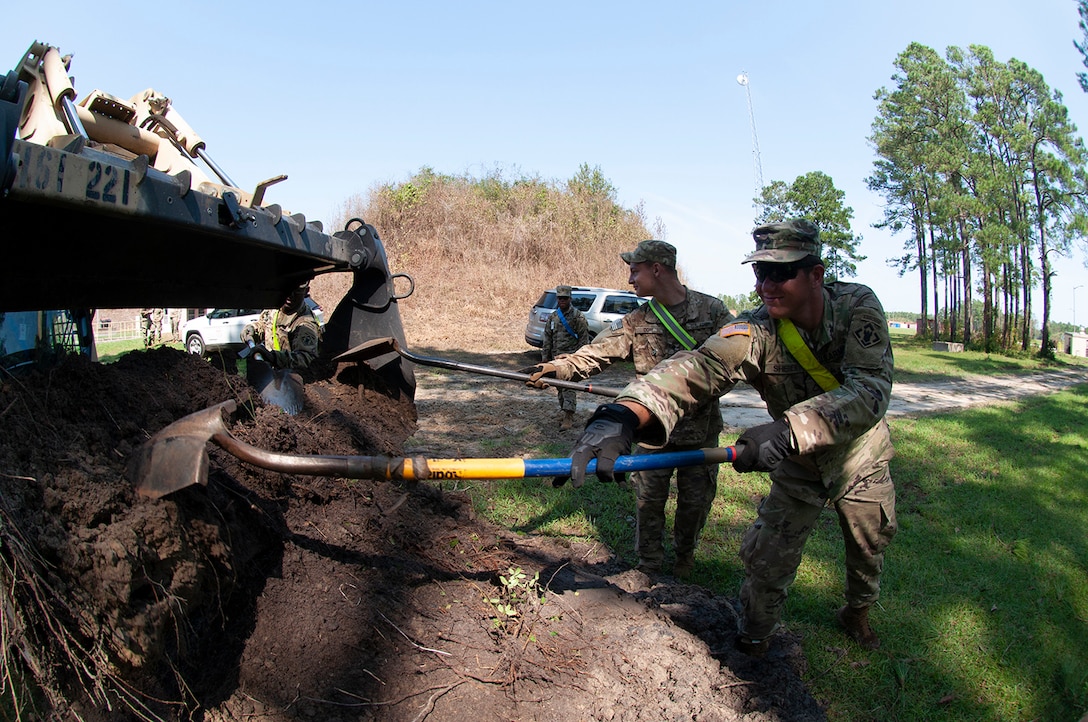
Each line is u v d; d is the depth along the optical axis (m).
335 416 4.20
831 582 4.80
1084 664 4.02
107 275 3.44
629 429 2.57
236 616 2.80
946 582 4.98
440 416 10.08
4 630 1.89
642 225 32.69
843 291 3.22
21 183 2.13
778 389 3.36
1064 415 13.10
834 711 3.46
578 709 2.93
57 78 3.10
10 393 2.44
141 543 2.31
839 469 3.50
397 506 3.82
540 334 17.59
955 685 3.78
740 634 3.62
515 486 6.18
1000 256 31.00
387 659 2.95
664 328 4.42
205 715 2.45
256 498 3.16
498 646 3.20
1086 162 30.00
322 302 24.50
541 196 30.72
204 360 3.60
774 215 27.47
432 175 30.34
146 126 4.34
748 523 5.82
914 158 32.47
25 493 2.13
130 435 2.79
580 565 4.42
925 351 31.48
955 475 7.82
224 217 3.20
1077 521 6.59
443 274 26.70
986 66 30.97
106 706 2.10
